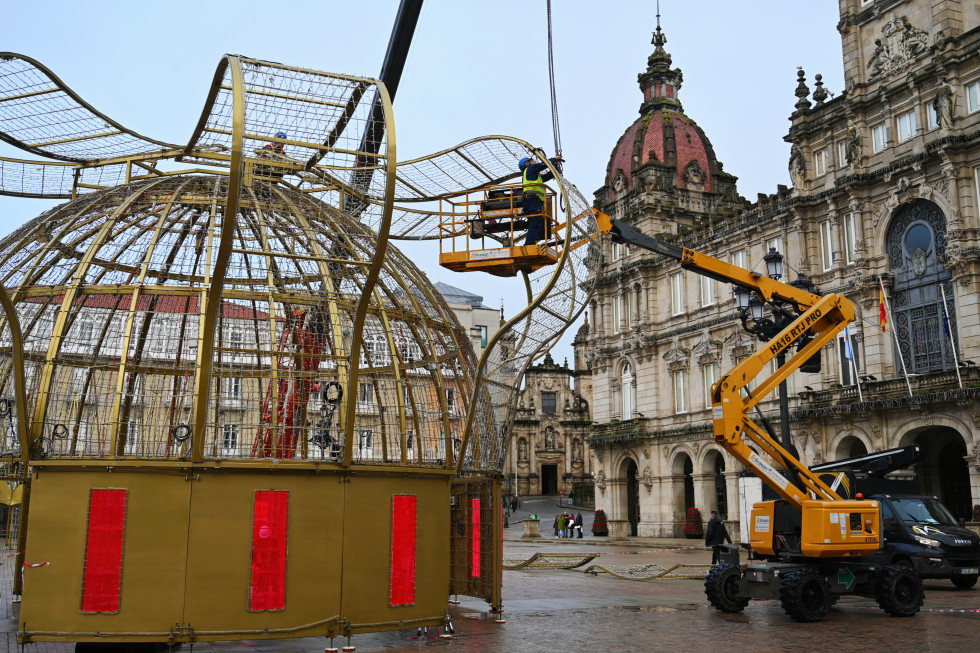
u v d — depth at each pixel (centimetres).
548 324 1692
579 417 11738
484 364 1514
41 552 1222
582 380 11944
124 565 1225
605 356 6444
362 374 1470
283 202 1500
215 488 1263
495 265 1698
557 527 6341
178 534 1241
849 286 4569
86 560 1222
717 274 2403
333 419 1402
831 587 1852
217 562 1248
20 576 1775
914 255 4275
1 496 2103
